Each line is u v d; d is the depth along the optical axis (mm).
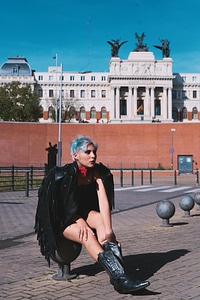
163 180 38781
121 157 54781
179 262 6449
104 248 4738
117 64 106500
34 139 52750
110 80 106812
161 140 54594
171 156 54344
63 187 4945
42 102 114188
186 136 54219
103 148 54938
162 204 10812
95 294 4781
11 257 7219
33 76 114875
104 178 5152
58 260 5289
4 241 9086
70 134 54344
